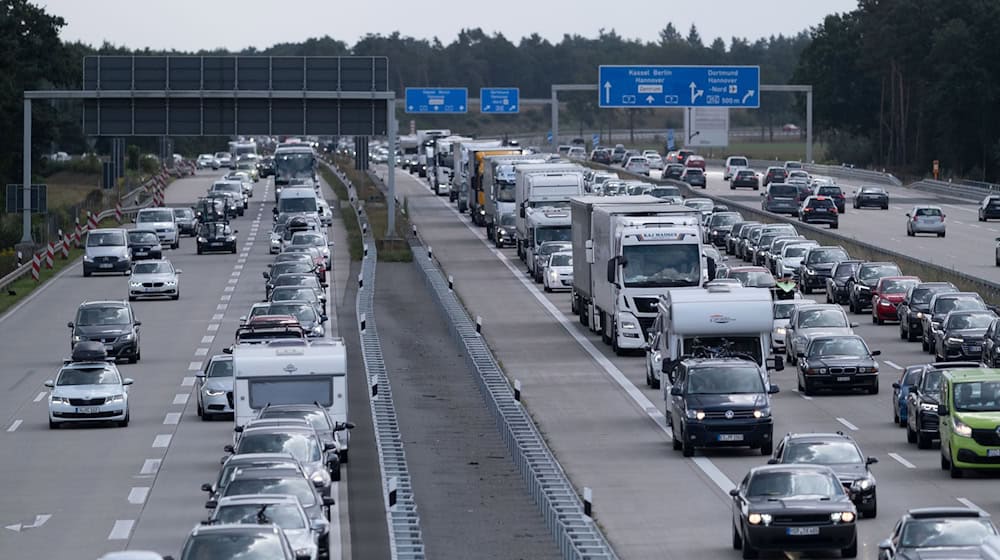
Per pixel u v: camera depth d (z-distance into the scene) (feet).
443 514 245.65
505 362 441.68
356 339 476.13
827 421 338.75
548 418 352.28
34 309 570.46
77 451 320.50
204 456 312.09
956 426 270.67
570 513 225.76
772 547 206.69
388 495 226.99
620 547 222.28
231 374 360.48
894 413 337.72
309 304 466.70
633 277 441.68
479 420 342.44
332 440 272.31
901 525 182.09
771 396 380.37
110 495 272.72
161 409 375.25
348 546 222.28
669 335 347.56
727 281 375.04
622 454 306.14
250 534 167.63
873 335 488.85
